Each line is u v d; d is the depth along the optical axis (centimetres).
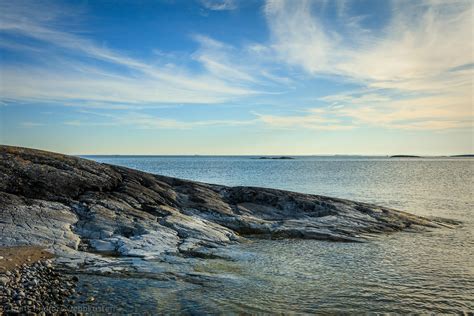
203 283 1816
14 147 3350
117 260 2019
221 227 2945
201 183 3972
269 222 3244
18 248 2020
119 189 3206
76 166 3322
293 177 11388
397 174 13150
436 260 2416
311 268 2189
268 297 1700
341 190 7288
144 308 1500
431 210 4822
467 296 1798
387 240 2956
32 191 2783
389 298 1752
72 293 1587
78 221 2511
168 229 2619
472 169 17625
